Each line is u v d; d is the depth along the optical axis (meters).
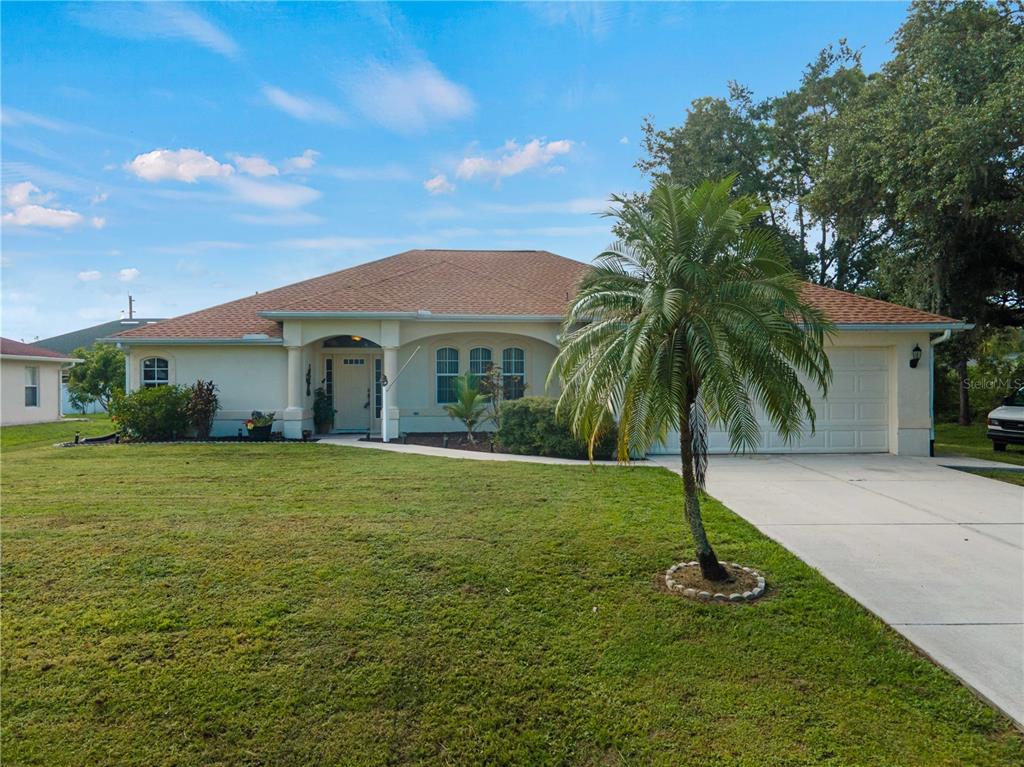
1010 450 15.16
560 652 4.35
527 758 3.31
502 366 17.12
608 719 3.61
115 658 4.20
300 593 5.28
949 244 16.52
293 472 10.80
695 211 5.41
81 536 6.79
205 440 15.59
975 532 7.23
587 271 6.00
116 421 15.38
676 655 4.30
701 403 5.49
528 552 6.34
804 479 10.52
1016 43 14.44
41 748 3.31
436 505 8.31
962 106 13.92
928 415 13.41
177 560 6.04
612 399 5.25
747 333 4.99
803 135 25.42
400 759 3.29
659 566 5.98
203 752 3.31
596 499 8.70
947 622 4.79
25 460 12.19
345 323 15.66
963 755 3.24
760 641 4.50
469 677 4.03
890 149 15.03
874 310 13.77
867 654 4.30
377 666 4.14
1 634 4.51
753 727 3.51
